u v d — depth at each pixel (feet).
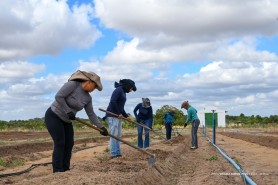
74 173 26.89
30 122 188.65
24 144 64.75
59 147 28.32
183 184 30.99
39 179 24.89
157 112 164.04
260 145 75.05
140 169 31.17
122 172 28.53
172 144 65.77
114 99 39.27
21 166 40.40
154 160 33.86
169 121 81.41
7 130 165.99
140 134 54.34
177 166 42.39
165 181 32.63
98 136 111.14
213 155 51.13
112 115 39.11
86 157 47.52
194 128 64.75
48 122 28.32
